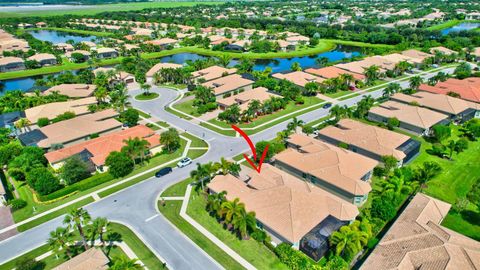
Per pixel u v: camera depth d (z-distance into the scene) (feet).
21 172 216.74
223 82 395.14
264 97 341.82
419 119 273.33
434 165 190.19
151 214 181.16
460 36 654.94
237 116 298.56
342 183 187.93
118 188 205.98
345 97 365.20
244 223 151.53
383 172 211.20
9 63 507.30
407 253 135.64
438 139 256.73
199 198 193.98
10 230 171.73
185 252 154.30
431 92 354.33
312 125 290.76
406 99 327.47
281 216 159.02
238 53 615.57
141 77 436.35
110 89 402.31
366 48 632.38
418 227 150.82
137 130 262.06
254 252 153.48
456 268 126.21
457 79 393.09
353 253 140.36
